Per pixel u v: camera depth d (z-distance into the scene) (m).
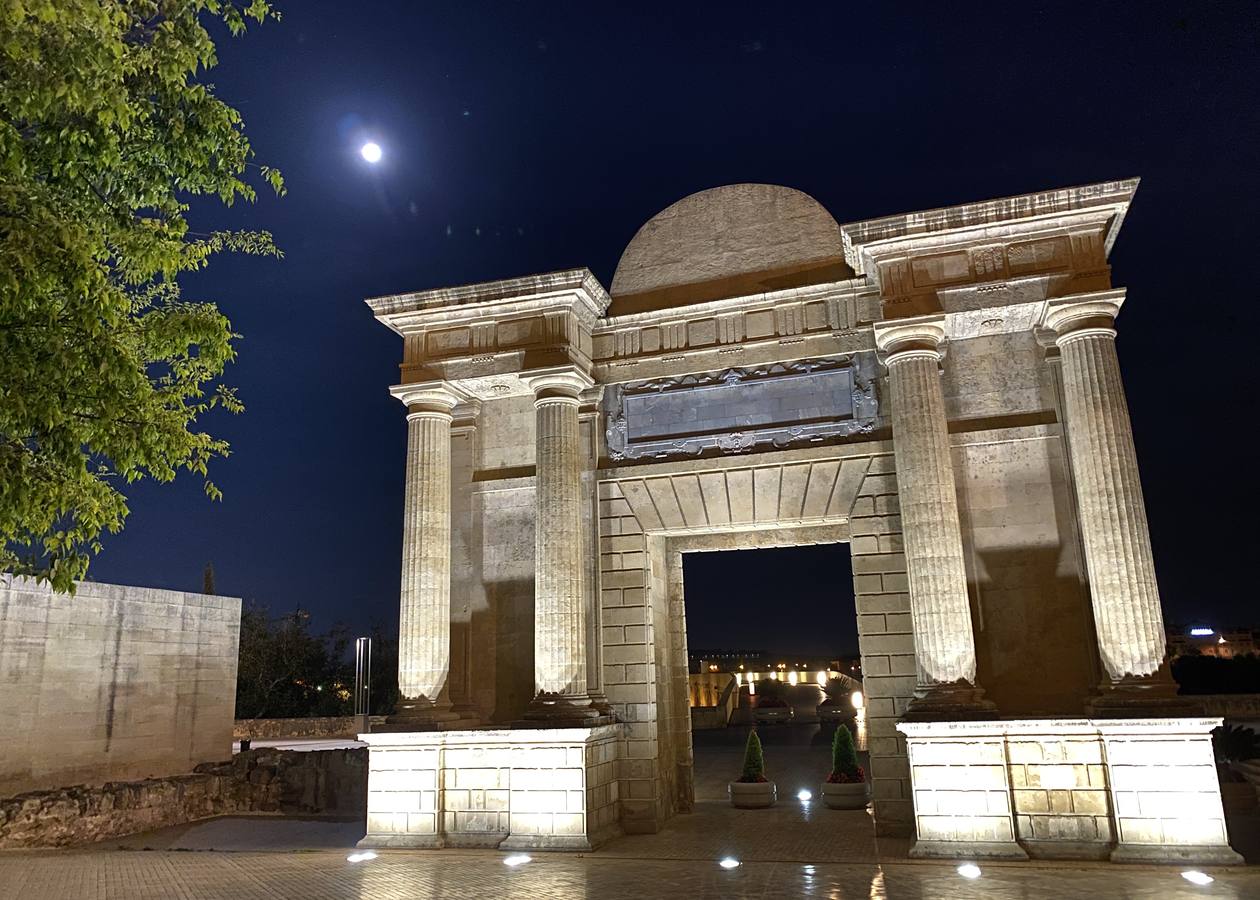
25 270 8.55
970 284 19.61
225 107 11.41
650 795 21.36
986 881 15.10
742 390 22.50
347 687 65.44
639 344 23.61
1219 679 52.69
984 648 19.55
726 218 24.23
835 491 21.31
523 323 22.97
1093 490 18.14
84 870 17.78
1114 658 17.39
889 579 20.50
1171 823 16.08
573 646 20.98
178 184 11.49
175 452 10.70
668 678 24.06
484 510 23.94
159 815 26.09
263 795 29.38
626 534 22.72
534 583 23.09
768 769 33.75
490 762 20.17
